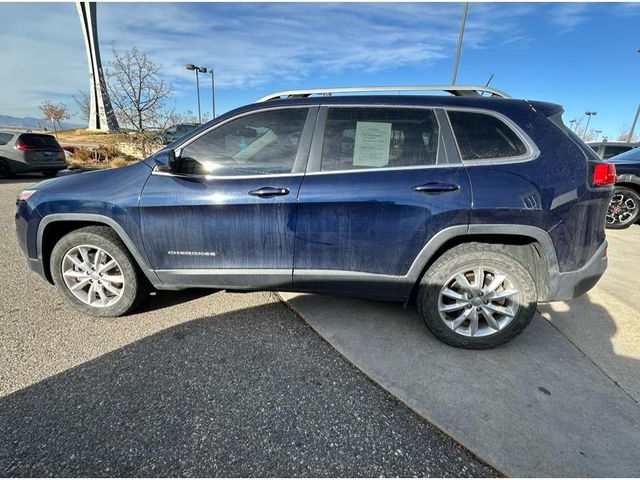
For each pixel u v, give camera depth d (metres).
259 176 2.49
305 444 1.79
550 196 2.27
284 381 2.22
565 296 2.42
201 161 2.57
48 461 1.68
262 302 3.18
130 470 1.65
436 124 2.40
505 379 2.25
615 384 2.22
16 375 2.22
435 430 1.88
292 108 2.54
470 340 2.53
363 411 2.00
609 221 6.33
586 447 1.78
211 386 2.17
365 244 2.45
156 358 2.41
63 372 2.26
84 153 15.63
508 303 2.49
